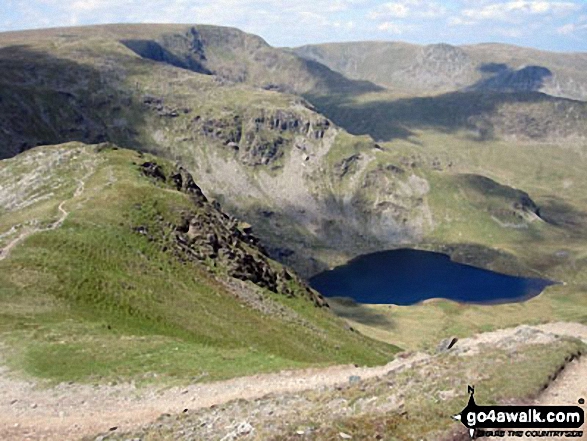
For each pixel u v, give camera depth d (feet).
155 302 296.10
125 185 456.45
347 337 432.66
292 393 136.36
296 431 99.40
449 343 176.35
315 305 518.78
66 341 195.21
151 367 170.50
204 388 152.05
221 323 303.89
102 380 159.84
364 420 101.24
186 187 578.66
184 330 270.87
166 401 144.15
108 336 209.36
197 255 414.82
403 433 96.43
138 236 383.04
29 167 576.20
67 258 302.66
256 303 393.29
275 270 515.91
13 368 168.25
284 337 326.65
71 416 137.59
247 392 146.41
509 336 155.22
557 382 115.03
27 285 260.01
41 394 151.23
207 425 119.85
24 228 358.64
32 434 128.67
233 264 435.53
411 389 118.21
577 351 131.95
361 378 146.30
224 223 540.11
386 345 501.97
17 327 207.41
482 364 127.03
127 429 126.72
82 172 538.47
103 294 277.44
